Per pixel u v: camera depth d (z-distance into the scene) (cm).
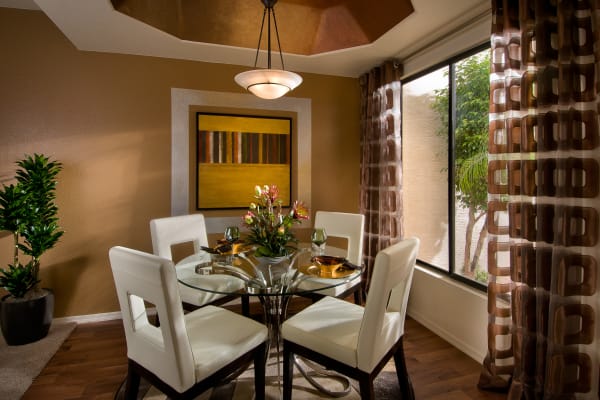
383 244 317
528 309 174
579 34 152
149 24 241
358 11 258
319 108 355
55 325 281
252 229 203
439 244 287
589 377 154
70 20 232
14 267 248
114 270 157
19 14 273
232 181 327
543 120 164
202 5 247
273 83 202
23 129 276
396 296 187
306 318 184
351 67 333
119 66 295
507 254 198
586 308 154
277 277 188
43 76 279
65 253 288
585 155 151
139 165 303
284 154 344
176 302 139
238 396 194
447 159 278
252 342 170
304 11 267
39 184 253
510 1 186
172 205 312
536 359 171
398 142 305
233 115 326
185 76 312
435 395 195
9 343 246
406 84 324
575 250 154
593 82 149
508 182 186
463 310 244
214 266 207
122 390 198
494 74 195
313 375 213
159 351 147
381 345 161
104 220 296
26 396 193
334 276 179
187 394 144
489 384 199
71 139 286
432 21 236
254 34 276
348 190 368
